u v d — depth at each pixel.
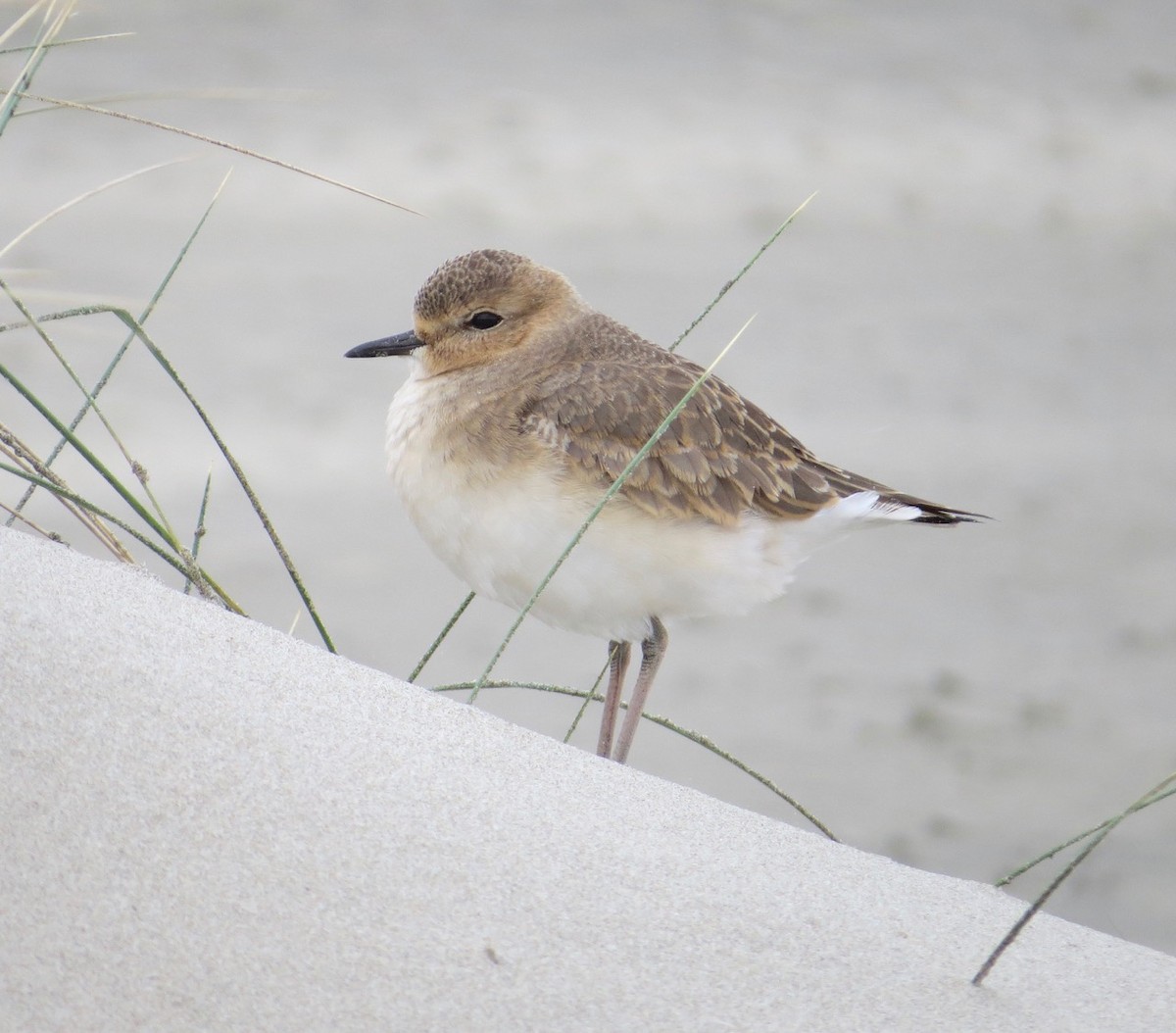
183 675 4.57
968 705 12.30
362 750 4.55
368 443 15.38
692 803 5.04
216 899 3.82
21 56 23.20
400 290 18.84
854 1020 4.01
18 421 14.65
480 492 7.37
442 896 4.06
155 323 17.34
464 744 4.84
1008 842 10.65
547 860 4.33
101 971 3.56
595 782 4.92
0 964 3.50
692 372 7.86
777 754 11.45
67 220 19.50
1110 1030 4.21
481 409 7.50
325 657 5.13
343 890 3.97
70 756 4.07
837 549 15.00
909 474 15.68
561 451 7.30
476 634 12.83
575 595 7.38
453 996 3.76
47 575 4.89
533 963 3.92
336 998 3.66
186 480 14.16
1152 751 11.84
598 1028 3.77
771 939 4.27
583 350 7.86
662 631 7.70
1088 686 12.67
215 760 4.25
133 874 3.81
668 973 4.02
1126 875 10.45
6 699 4.17
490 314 7.92
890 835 10.57
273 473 14.62
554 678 12.30
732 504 7.46
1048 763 11.59
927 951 4.43
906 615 13.69
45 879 3.73
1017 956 4.53
